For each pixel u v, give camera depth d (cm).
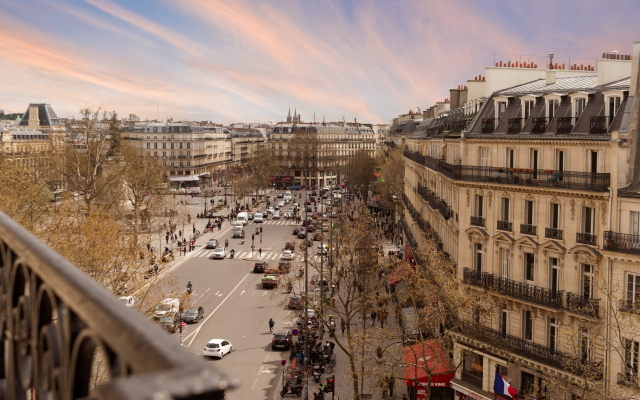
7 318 427
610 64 3838
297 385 4359
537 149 3950
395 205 12081
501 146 4231
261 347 5369
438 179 5941
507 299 3956
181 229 12056
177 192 17788
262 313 6425
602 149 3484
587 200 3484
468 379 4250
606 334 3306
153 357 216
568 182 3588
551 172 3744
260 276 8256
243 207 15725
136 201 9975
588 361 3338
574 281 3578
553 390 3412
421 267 5350
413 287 4409
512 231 4025
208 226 12206
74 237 4088
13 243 402
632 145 3341
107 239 4072
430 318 4156
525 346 3816
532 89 4428
